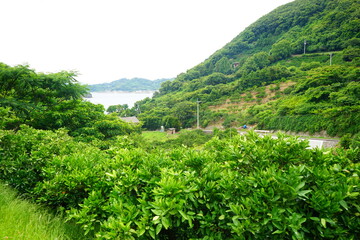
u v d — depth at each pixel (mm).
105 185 2891
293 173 1977
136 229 2127
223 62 101000
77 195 3252
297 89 40219
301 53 73688
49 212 3443
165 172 2355
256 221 1892
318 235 1903
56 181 3062
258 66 76812
